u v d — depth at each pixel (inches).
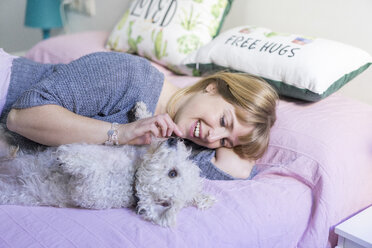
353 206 53.2
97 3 113.7
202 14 73.7
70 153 38.5
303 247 47.6
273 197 46.3
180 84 68.3
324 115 56.0
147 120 43.5
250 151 52.6
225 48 65.9
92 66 46.9
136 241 35.8
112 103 48.6
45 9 114.5
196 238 38.1
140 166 39.5
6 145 47.5
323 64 56.9
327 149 50.5
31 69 51.8
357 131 54.6
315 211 48.3
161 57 74.7
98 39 90.0
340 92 70.7
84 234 36.0
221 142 52.6
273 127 55.8
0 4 116.8
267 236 42.8
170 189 36.9
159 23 75.8
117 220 38.5
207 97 51.6
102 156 40.0
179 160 38.0
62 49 85.4
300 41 61.2
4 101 50.0
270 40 63.2
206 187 46.5
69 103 45.8
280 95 63.4
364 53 61.7
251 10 80.7
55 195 40.7
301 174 50.3
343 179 50.2
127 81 49.0
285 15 75.7
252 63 61.9
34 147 48.5
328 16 70.0
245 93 50.3
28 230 36.4
